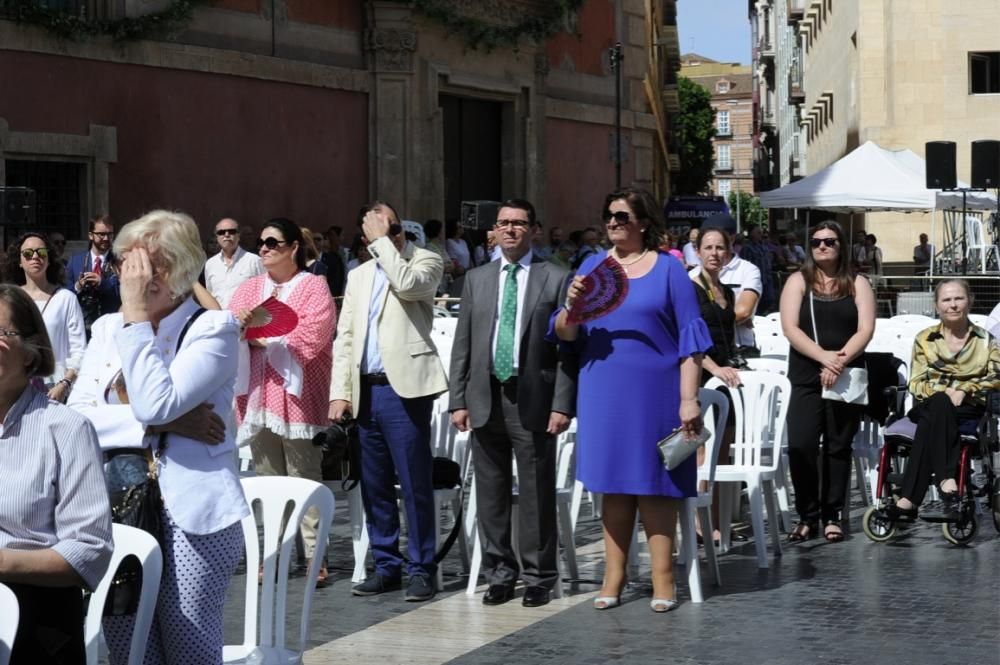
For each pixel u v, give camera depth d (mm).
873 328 10258
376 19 25359
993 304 22984
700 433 7902
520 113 29016
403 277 8281
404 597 8555
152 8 21438
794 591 8578
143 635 4820
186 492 5086
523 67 28969
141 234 5070
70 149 20094
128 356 4965
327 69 24484
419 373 8422
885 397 10570
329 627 7824
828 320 10289
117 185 20906
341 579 9117
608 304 7828
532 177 29203
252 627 5828
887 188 27438
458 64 27078
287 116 23781
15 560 4422
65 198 20344
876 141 41219
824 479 10375
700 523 9281
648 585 8828
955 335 10344
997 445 10281
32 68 19625
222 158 22562
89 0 20672
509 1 28094
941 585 8688
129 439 5148
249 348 8750
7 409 4578
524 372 8164
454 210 27562
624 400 7996
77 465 4551
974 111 40125
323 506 5750
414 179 25812
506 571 8406
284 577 5773
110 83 20750
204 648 5141
